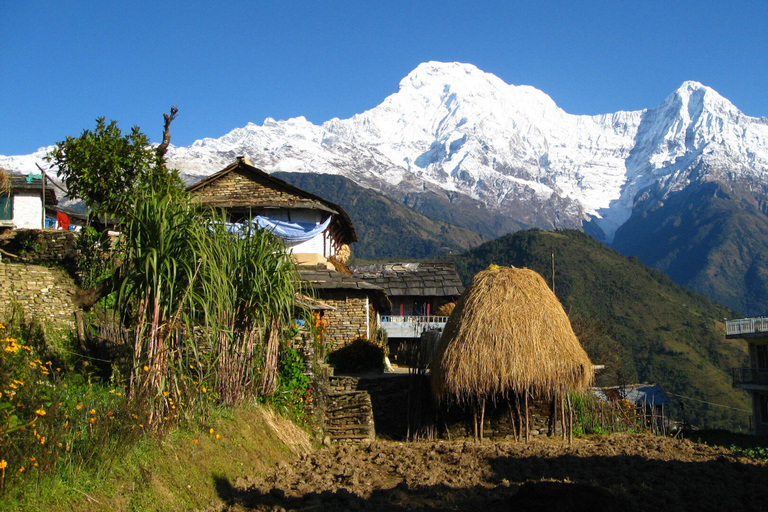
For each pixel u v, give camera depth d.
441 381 16.81
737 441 28.00
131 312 12.16
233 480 11.57
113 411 9.96
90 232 19.84
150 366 11.17
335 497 11.38
